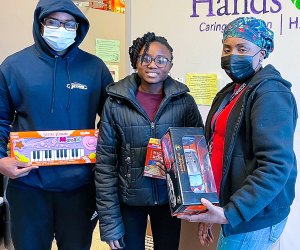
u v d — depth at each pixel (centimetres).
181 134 123
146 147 143
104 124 147
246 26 119
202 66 191
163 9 196
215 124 134
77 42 157
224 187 122
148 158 142
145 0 200
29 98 149
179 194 111
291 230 178
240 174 117
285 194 119
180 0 191
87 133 153
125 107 144
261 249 124
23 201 158
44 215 161
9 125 162
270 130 105
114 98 146
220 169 128
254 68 122
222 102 137
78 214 164
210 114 143
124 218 153
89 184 162
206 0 185
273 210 118
